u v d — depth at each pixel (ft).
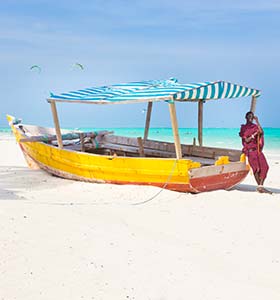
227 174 30.81
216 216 24.13
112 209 25.17
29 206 24.36
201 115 37.17
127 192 29.81
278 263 17.37
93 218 22.65
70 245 18.38
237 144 136.46
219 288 14.94
